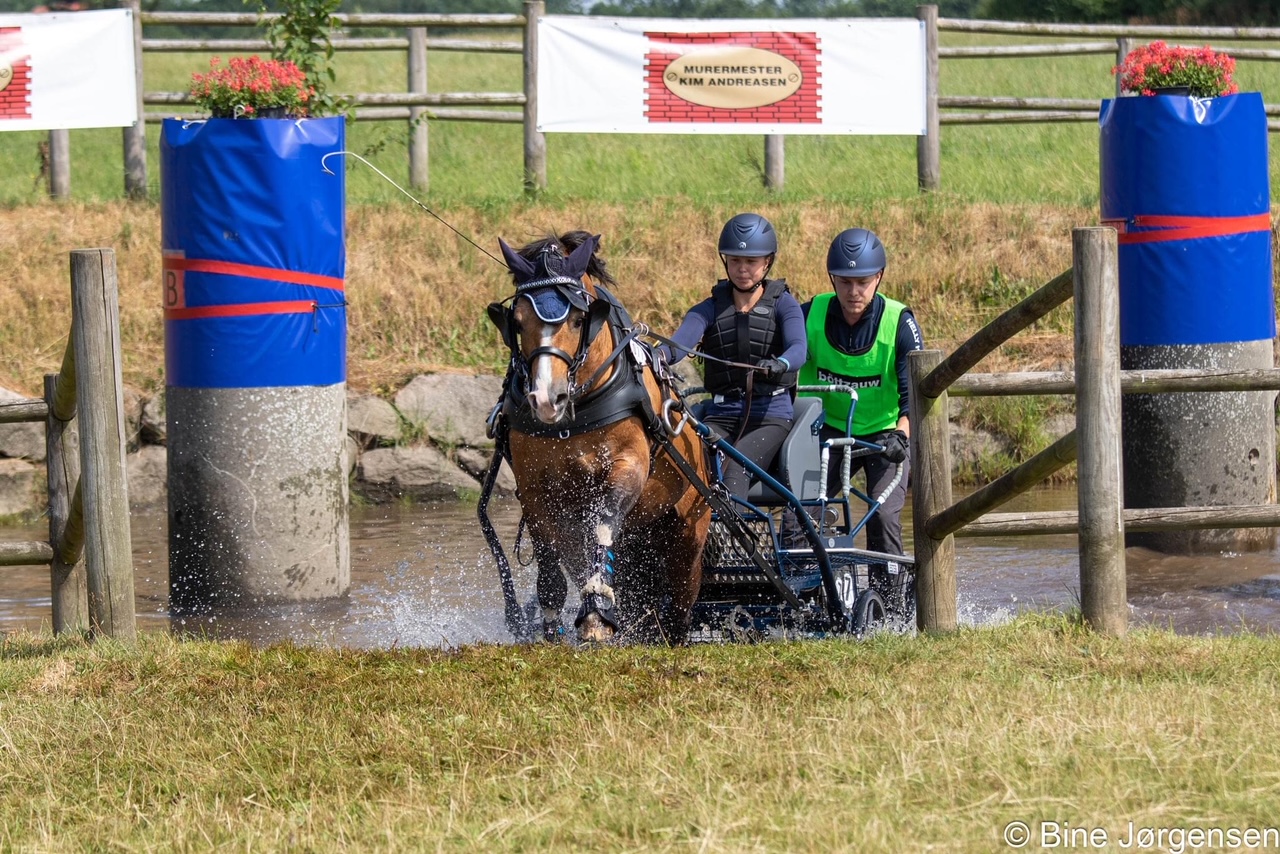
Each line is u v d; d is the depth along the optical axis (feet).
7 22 58.44
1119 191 41.06
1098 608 28.04
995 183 71.67
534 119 63.57
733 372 31.78
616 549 30.45
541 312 26.58
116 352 28.58
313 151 36.76
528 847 18.19
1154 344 41.06
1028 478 28.48
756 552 29.48
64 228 59.93
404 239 60.23
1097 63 110.01
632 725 22.85
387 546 44.42
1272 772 19.36
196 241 36.37
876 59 62.23
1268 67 102.99
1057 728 21.17
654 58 61.41
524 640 30.63
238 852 18.63
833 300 35.63
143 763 22.36
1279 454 49.85
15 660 28.40
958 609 35.70
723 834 17.95
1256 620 33.47
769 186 68.44
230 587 37.06
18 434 48.78
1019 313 28.25
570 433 27.27
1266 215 41.29
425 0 166.20
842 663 26.37
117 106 60.23
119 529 28.96
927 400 30.12
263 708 24.82
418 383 52.70
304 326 37.04
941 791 19.19
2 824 20.15
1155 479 41.91
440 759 21.93
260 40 62.44
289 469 37.14
